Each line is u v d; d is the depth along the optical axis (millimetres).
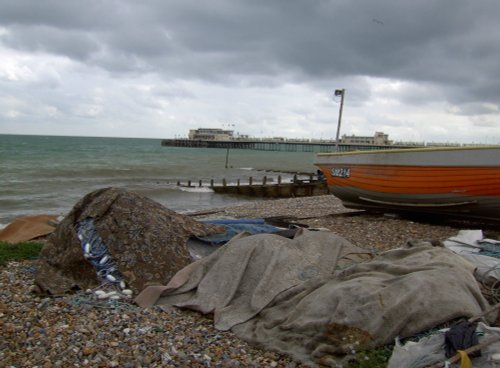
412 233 10812
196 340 5125
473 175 10219
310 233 7539
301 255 6570
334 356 4449
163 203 24391
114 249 6941
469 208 10688
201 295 6121
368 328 4477
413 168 11219
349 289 4945
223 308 5781
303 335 4836
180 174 43906
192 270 6695
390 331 4422
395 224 11781
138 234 7090
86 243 7043
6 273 7387
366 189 12375
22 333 5160
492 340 3898
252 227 8898
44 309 5883
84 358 4676
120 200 7523
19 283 6895
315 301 5086
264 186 28969
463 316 4469
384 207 12578
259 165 64312
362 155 12336
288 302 5523
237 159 80938
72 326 5383
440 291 4648
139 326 5430
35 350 4801
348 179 12727
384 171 11836
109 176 38812
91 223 7297
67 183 32281
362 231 11117
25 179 33750
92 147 104562
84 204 7730
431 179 10930
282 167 60188
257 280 6133
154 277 6621
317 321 4797
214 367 4555
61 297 6301
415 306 4508
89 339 5074
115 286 6547
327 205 18750
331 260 6727
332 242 7238
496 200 10102
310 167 60969
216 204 24219
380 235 10695
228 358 4727
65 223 7484
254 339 5055
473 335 3961
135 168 48031
